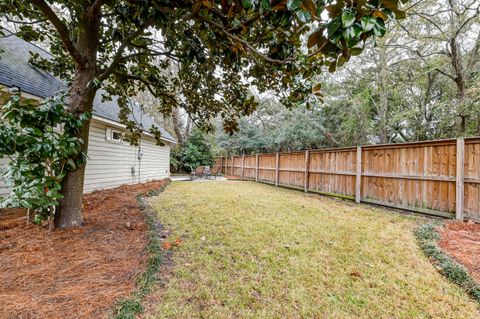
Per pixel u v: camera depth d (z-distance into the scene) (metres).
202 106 4.50
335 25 1.13
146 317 1.56
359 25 1.09
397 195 4.95
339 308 1.76
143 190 6.49
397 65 9.73
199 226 3.43
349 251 2.72
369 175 5.56
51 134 2.46
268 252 2.63
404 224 3.83
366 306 1.79
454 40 7.50
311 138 12.41
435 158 4.32
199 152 16.89
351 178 6.09
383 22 1.10
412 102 10.30
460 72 7.86
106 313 1.55
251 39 2.39
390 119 10.09
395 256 2.62
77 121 2.73
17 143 2.28
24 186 2.31
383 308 1.77
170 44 3.19
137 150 8.78
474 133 7.92
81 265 2.17
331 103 11.64
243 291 1.91
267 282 2.05
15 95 2.34
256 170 11.43
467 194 3.85
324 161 7.08
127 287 1.85
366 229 3.54
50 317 1.50
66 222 3.10
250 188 8.36
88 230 3.04
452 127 8.86
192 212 4.22
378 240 3.08
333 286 2.03
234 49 2.19
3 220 3.39
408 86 9.94
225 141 17.56
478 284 2.03
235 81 3.91
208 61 3.43
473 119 8.24
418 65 9.27
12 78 4.17
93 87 2.99
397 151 4.99
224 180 11.97
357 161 5.83
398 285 2.07
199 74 3.86
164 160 12.20
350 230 3.48
